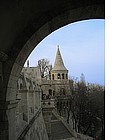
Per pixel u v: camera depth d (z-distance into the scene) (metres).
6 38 7.73
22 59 8.78
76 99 55.81
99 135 47.50
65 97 64.19
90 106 53.19
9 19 7.67
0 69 7.47
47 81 67.31
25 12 7.85
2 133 7.59
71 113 58.62
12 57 7.92
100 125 50.81
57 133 39.53
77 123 52.09
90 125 51.28
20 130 11.78
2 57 7.14
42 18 8.02
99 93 57.09
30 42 8.47
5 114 7.68
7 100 7.80
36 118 23.84
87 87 68.44
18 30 8.03
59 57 77.19
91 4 7.73
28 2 7.67
